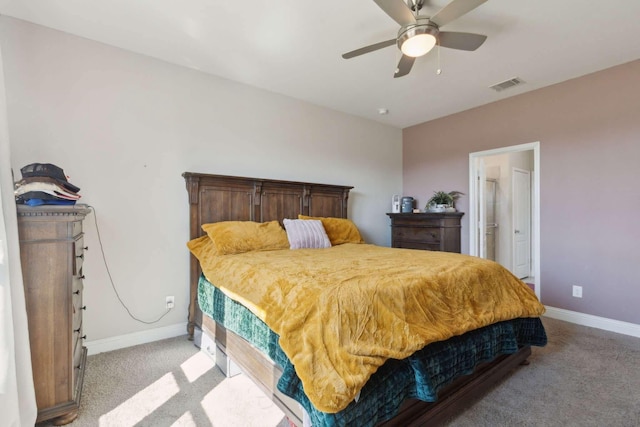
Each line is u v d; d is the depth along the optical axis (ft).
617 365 7.37
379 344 4.35
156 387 6.44
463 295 5.90
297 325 4.45
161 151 9.21
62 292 5.31
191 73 9.79
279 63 9.48
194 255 8.99
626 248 9.51
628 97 9.50
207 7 6.94
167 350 8.29
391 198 15.92
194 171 9.79
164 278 9.18
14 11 7.03
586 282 10.29
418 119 15.05
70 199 5.73
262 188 10.87
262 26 7.64
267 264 6.77
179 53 8.89
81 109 8.03
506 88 11.41
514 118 12.14
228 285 6.69
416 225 14.07
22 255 4.97
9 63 7.22
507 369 6.76
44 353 5.13
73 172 7.90
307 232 10.23
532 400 5.98
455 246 13.61
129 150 8.69
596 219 10.11
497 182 17.16
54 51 7.72
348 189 13.41
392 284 5.13
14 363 4.39
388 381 4.48
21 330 4.70
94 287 8.13
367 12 7.11
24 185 5.21
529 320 7.25
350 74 10.22
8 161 4.67
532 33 7.95
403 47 6.73
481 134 13.21
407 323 4.74
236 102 10.73
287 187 11.61
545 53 8.95
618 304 9.64
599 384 6.55
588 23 7.54
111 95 8.45
